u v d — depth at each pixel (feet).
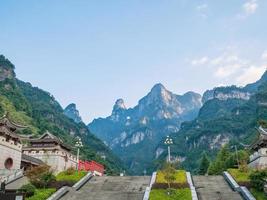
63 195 191.62
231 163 341.62
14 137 243.40
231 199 174.60
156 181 209.56
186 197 176.96
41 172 208.13
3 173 216.54
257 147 262.67
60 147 295.69
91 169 347.56
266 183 181.98
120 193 193.36
